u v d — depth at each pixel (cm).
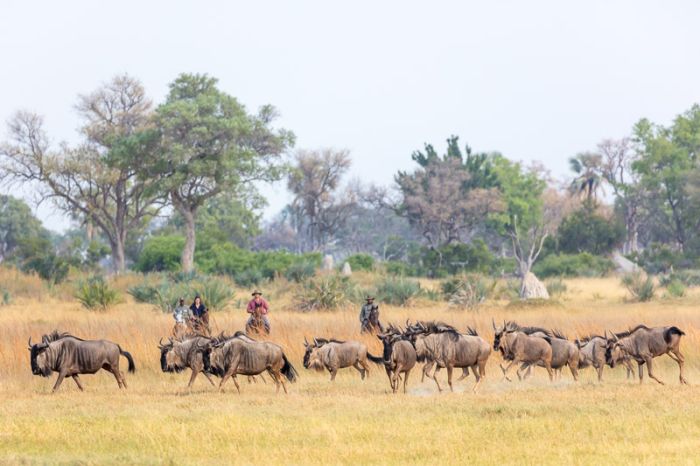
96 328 10619
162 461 4728
